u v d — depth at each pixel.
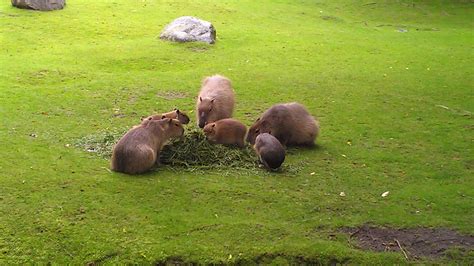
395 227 6.35
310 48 16.06
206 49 15.12
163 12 19.16
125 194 6.73
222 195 6.86
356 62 14.73
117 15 18.16
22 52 13.71
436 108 11.05
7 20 16.20
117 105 10.35
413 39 18.45
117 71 12.73
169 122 7.69
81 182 6.97
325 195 7.05
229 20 19.16
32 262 5.44
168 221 6.19
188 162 7.63
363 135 9.38
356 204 6.85
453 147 8.95
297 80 12.70
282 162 7.71
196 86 11.80
